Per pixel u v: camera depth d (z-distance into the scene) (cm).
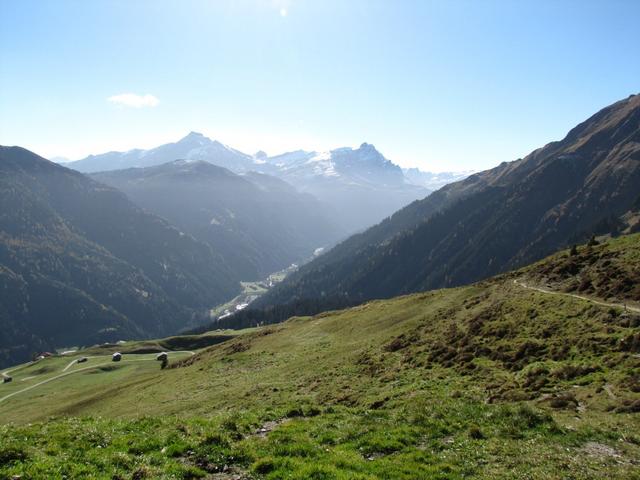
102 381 9600
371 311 7544
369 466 1634
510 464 1659
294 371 5159
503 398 2722
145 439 1880
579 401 2453
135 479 1491
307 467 1559
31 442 1778
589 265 5000
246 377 5453
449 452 1812
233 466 1672
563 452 1745
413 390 3316
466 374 3469
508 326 4159
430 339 4781
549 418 2128
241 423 2278
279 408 2870
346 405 3403
